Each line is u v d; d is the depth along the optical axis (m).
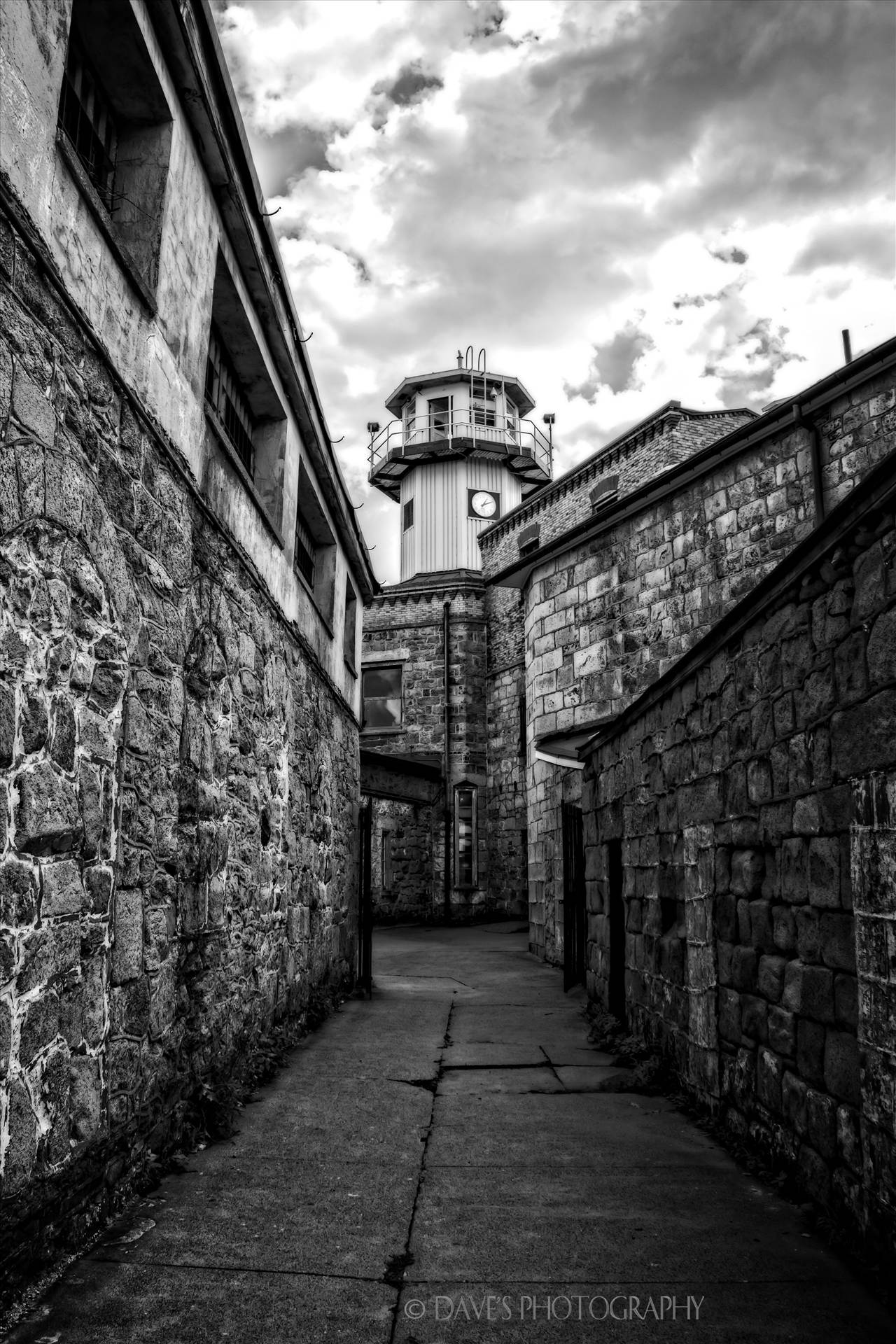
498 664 21.77
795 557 3.72
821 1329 2.59
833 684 3.41
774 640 4.05
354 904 10.76
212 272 4.89
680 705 5.52
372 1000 9.18
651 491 11.66
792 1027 3.72
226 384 6.16
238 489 5.55
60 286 2.96
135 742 3.67
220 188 4.84
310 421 7.31
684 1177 3.89
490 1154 4.21
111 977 3.38
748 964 4.29
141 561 3.79
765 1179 3.83
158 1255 3.02
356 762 11.52
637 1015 6.60
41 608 2.84
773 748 4.04
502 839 20.92
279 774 6.52
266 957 6.02
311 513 8.91
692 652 5.12
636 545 12.12
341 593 10.19
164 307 4.11
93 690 3.26
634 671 11.92
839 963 3.31
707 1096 4.80
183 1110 4.21
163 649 4.05
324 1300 2.74
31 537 2.79
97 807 3.26
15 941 2.62
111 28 3.66
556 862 12.88
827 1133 3.35
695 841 5.14
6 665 2.62
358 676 11.69
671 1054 5.62
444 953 14.44
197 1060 4.46
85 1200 3.12
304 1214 3.42
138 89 3.99
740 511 10.66
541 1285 2.86
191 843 4.42
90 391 3.26
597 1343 2.50
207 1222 3.32
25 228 2.71
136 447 3.73
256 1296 2.76
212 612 4.86
